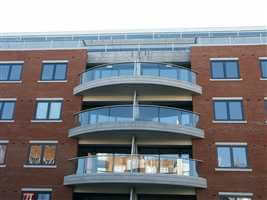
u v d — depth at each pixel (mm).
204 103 19766
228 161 18234
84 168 17469
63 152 19141
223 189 17578
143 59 22172
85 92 20391
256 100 19500
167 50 24156
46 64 21734
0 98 20953
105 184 17406
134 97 19594
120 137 19312
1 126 20125
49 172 18734
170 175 16594
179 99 20422
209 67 20688
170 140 19375
